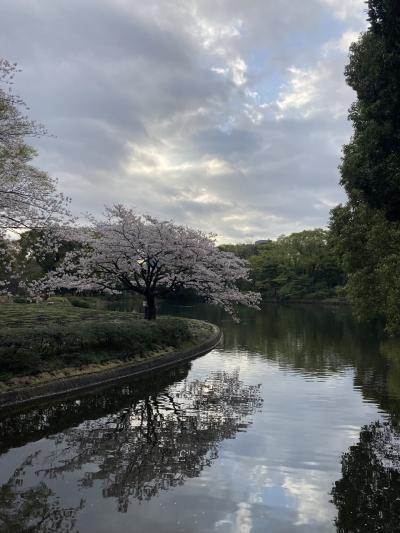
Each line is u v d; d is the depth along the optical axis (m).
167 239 18.70
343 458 6.71
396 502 5.29
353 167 11.24
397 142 7.64
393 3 6.91
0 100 10.62
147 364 14.36
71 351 12.63
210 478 5.97
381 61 7.66
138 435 7.84
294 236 64.31
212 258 20.09
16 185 11.05
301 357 17.02
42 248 12.80
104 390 11.51
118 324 14.81
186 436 7.75
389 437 7.68
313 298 59.97
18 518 4.88
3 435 7.83
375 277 14.63
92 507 5.14
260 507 5.15
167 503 5.25
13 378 10.34
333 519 4.88
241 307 51.12
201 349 18.52
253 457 6.75
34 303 27.92
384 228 12.11
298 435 7.79
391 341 21.55
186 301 56.03
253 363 15.77
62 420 8.77
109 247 18.88
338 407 9.68
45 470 6.24
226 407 9.76
